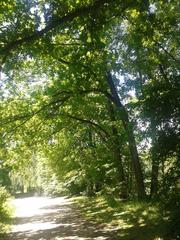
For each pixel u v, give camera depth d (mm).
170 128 12367
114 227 16953
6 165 24547
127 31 19453
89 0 11836
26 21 12078
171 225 11164
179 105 12195
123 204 23641
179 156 12258
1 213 24109
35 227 20312
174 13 16188
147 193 25266
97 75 18703
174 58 19047
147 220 16703
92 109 26016
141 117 12750
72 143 32531
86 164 31906
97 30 11781
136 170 22391
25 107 22375
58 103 22453
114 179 28406
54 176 52438
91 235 15828
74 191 46938
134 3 11594
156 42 17609
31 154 25672
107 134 26172
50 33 12219
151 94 12555
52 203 39594
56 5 12016
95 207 26797
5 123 21422
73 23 11953
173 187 12180
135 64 20781
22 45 12188
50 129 25438
